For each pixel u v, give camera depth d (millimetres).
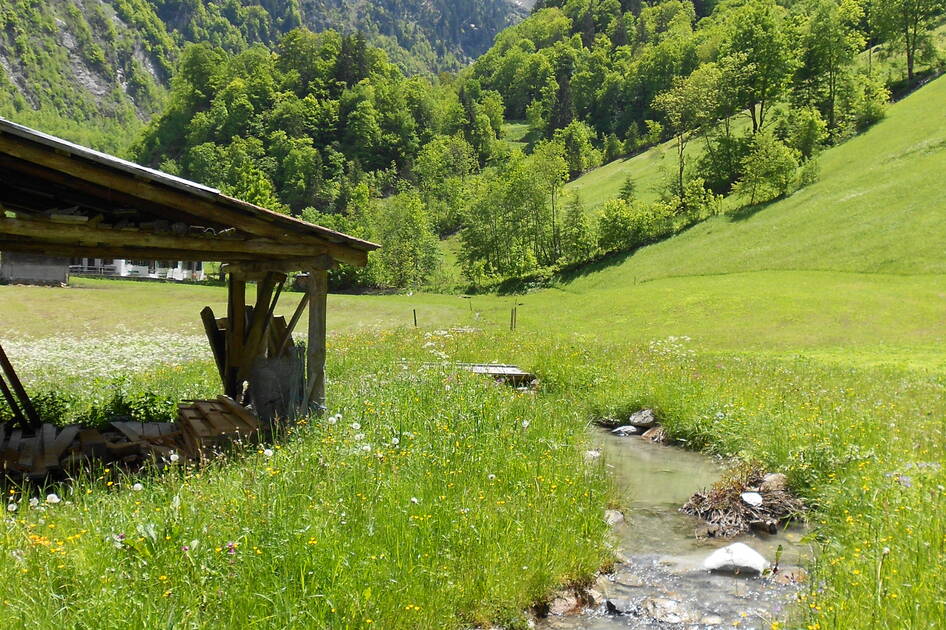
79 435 10891
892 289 50062
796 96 109750
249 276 13625
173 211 10875
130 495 7223
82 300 51500
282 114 197375
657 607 6625
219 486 7551
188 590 5242
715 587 7152
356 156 192750
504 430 11086
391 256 106375
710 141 121688
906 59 119375
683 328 46875
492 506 7641
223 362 14594
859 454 9898
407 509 6906
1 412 12195
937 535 6230
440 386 15281
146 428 11703
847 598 5488
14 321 40688
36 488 8531
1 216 9055
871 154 85188
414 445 9477
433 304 67375
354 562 5820
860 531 7117
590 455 12367
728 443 12852
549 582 6770
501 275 95375
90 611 4805
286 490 7043
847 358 30188
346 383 16734
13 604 4848
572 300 65312
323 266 11414
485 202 105062
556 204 113250
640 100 195125
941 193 65875
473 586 6242
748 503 9398
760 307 49531
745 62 106125
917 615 4941
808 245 66312
